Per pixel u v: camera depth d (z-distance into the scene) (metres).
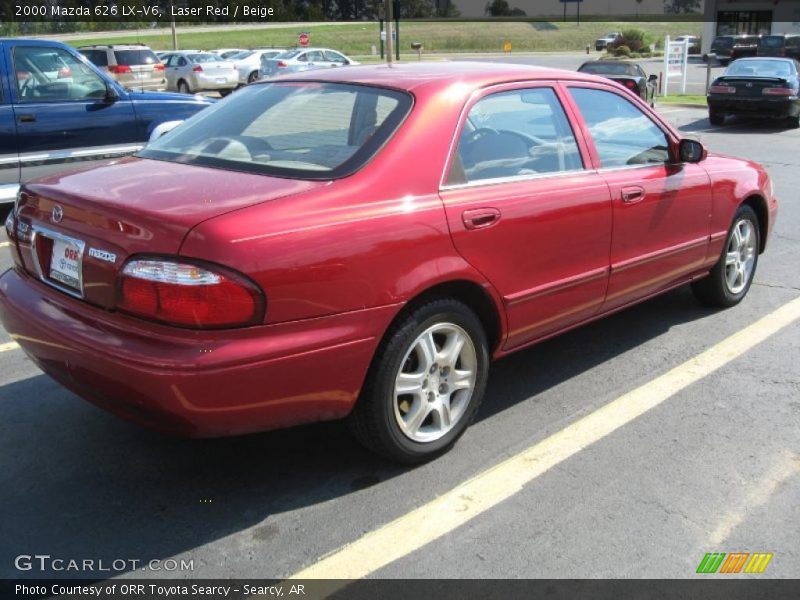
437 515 3.05
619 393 4.16
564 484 3.28
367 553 2.82
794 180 10.61
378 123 3.26
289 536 2.92
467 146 3.40
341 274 2.84
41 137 7.84
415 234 3.05
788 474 3.37
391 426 3.17
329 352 2.84
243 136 3.53
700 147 4.50
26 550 2.83
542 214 3.57
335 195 2.92
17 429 3.71
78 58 8.11
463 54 59.38
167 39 64.88
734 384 4.28
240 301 2.61
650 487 3.26
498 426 3.78
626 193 4.06
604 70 19.66
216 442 3.59
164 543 2.88
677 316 5.38
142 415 2.79
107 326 2.80
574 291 3.88
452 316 3.28
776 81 16.53
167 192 2.94
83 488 3.22
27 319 3.08
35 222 3.24
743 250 5.50
